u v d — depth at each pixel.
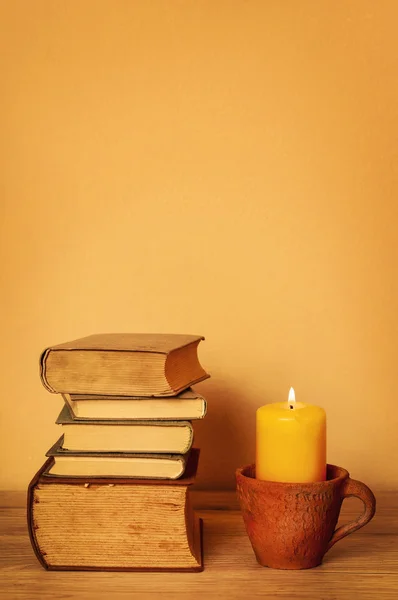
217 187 1.15
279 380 1.15
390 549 0.96
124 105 1.15
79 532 0.90
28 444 1.16
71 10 1.15
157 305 1.15
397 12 1.14
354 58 1.14
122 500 0.89
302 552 0.89
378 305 1.14
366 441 1.15
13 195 1.16
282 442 0.89
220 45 1.15
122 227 1.15
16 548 0.96
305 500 0.87
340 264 1.14
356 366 1.14
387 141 1.14
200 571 0.90
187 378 0.93
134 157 1.15
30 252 1.16
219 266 1.15
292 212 1.14
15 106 1.16
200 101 1.15
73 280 1.16
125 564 0.90
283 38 1.15
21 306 1.16
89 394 0.90
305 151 1.14
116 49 1.15
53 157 1.16
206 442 1.15
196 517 1.04
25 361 1.16
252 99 1.15
